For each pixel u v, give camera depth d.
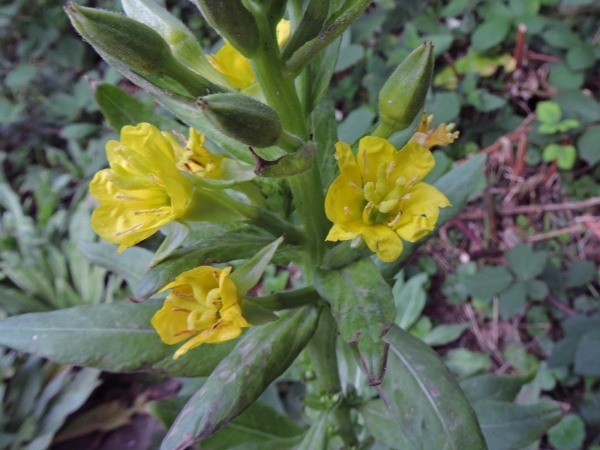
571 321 0.33
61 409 0.36
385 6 0.47
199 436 0.14
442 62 0.47
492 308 0.38
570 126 0.39
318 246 0.16
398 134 0.16
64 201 0.54
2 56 0.62
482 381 0.26
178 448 0.14
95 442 0.38
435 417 0.16
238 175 0.15
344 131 0.40
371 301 0.13
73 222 0.45
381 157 0.14
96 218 0.13
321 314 0.18
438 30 0.46
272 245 0.14
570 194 0.42
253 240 0.15
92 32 0.12
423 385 0.16
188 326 0.13
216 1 0.12
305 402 0.21
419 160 0.14
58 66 0.59
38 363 0.38
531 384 0.33
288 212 0.18
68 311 0.18
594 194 0.41
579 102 0.41
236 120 0.12
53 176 0.53
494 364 0.37
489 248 0.41
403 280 0.40
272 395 0.32
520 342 0.37
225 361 0.15
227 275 0.13
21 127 0.56
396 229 0.14
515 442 0.22
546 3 0.44
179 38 0.15
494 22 0.43
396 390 0.17
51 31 0.55
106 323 0.18
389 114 0.14
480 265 0.41
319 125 0.18
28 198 0.55
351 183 0.13
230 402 0.14
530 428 0.22
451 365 0.33
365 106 0.44
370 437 0.24
